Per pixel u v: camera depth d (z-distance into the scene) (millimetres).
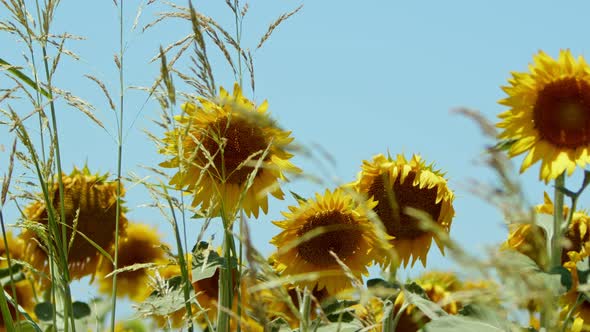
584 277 4051
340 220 5086
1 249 6367
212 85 3908
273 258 5246
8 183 3883
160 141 4344
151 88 4074
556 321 2205
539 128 4641
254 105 4480
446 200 5262
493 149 2473
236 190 4969
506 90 4758
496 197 2203
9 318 3926
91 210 6410
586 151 4520
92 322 5617
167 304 4262
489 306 2438
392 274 4180
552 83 4664
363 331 3033
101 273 6840
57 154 4109
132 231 6992
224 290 4164
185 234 3859
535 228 2436
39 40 4215
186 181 4906
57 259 4082
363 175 5461
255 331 4848
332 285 4969
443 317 3812
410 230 5395
